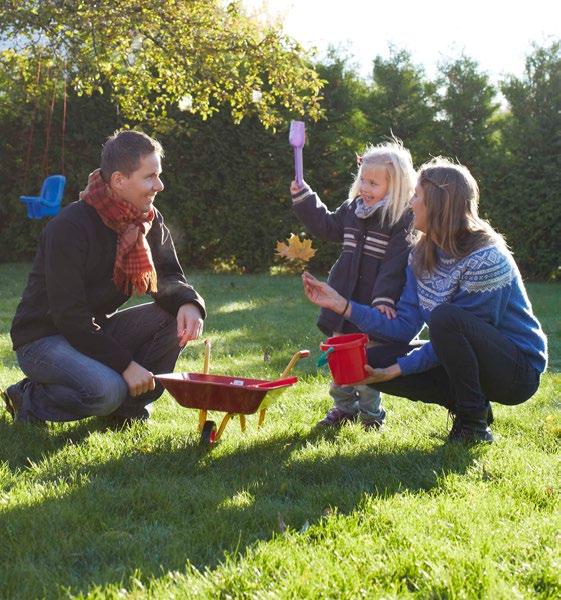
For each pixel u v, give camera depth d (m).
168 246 3.72
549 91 12.64
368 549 2.28
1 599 2.04
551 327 7.73
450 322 3.20
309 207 3.93
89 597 2.00
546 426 3.83
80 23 9.55
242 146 12.97
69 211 3.38
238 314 8.46
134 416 3.76
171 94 12.64
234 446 3.41
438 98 13.20
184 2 9.95
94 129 12.88
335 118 13.03
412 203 3.33
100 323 3.64
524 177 12.52
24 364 3.52
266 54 10.27
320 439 3.60
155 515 2.60
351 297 3.75
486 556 2.22
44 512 2.53
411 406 4.30
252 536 2.42
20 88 11.05
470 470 3.05
